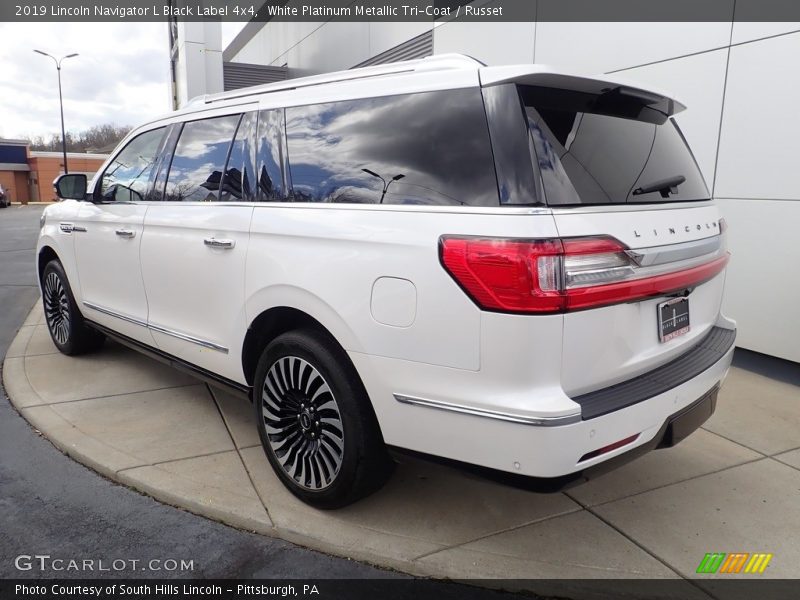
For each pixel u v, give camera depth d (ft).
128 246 13.23
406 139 8.52
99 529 9.39
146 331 13.10
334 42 41.47
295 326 10.23
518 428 7.12
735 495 10.52
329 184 9.32
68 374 15.81
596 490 10.62
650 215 8.19
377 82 9.18
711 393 9.30
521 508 10.00
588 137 8.25
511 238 7.08
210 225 10.93
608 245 7.38
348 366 8.90
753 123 15.75
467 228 7.43
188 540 9.19
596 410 7.32
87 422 12.88
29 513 9.77
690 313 9.27
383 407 8.33
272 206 9.94
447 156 8.00
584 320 7.27
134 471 10.81
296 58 49.55
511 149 7.46
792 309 15.40
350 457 8.90
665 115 10.07
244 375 10.74
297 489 9.84
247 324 10.34
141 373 15.96
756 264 16.08
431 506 9.98
